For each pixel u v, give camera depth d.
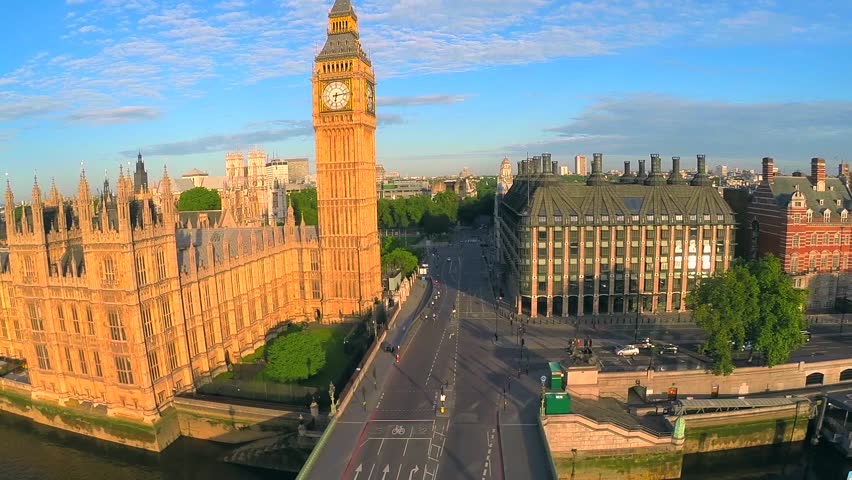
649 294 139.38
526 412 83.06
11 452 87.75
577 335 122.94
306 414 83.88
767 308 98.94
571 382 91.75
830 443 93.69
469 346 115.12
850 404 90.69
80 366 90.50
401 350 112.81
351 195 132.62
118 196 79.56
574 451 81.81
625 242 136.88
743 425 92.50
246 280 115.94
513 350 112.62
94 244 82.88
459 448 72.25
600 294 138.50
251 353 117.62
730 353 97.75
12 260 91.69
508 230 172.50
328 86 129.00
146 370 84.88
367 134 136.00
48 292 89.62
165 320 89.62
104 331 85.38
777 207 140.88
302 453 80.50
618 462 82.75
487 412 83.06
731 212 138.38
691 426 90.81
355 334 125.06
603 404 94.31
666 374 98.31
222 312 108.00
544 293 138.00
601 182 150.88
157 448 85.62
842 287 141.75
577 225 134.88
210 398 92.06
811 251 139.75
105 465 84.81
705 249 138.50
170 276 90.44
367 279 135.75
